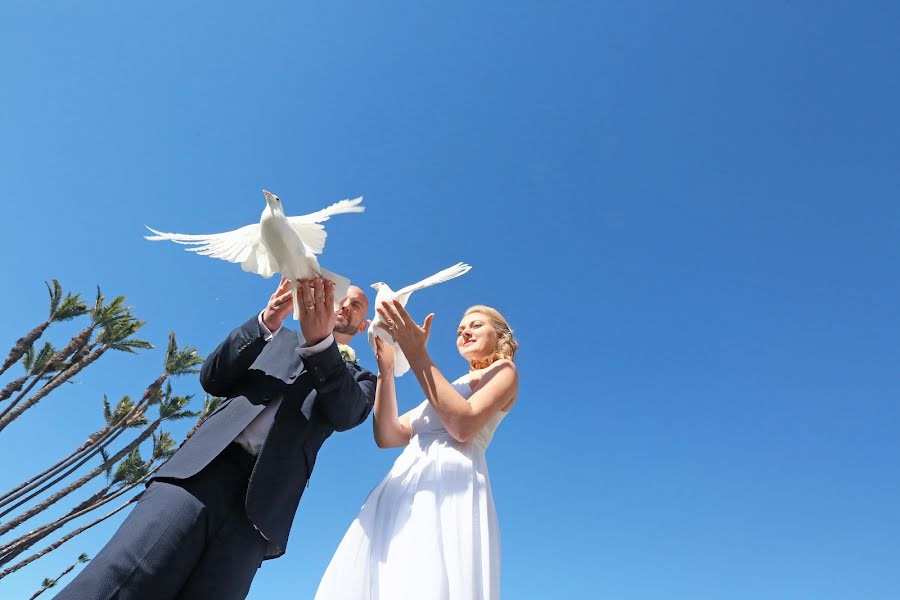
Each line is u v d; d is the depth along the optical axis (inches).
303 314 114.3
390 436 141.5
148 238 115.4
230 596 107.2
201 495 107.2
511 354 154.1
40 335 571.8
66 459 551.8
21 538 523.2
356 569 113.8
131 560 96.0
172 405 579.5
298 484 118.3
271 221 104.3
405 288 130.5
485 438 136.8
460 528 115.4
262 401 119.3
